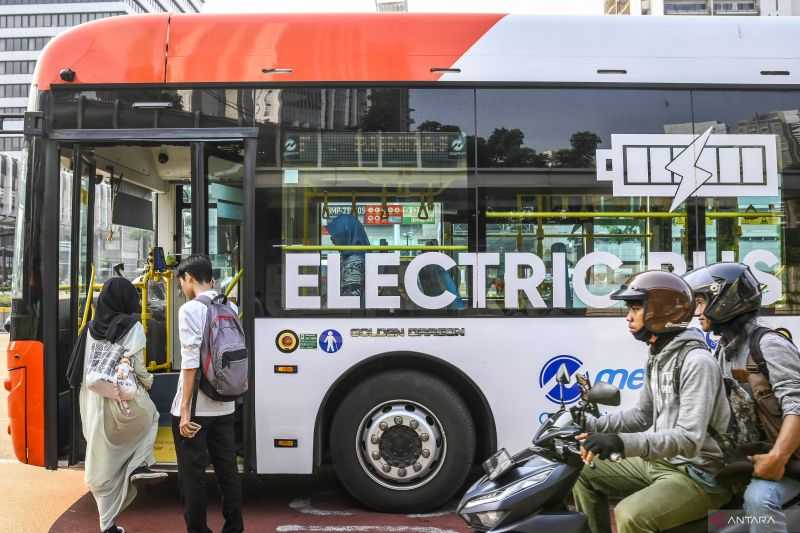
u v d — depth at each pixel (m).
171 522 4.73
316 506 5.08
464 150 4.92
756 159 4.99
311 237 4.88
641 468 2.97
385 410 4.86
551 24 5.05
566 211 4.91
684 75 5.03
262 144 4.91
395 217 4.89
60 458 4.87
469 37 5.01
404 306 4.84
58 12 108.50
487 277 4.86
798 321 4.90
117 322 4.28
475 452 4.93
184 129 4.91
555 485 2.77
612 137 4.95
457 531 4.49
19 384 4.85
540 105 4.96
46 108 4.93
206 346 3.96
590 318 4.84
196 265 4.15
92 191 5.32
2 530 4.59
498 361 4.81
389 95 4.95
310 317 4.83
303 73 4.94
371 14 5.05
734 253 4.94
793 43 5.13
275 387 4.80
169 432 5.16
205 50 4.97
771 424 2.70
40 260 4.87
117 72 4.95
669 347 2.73
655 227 4.92
